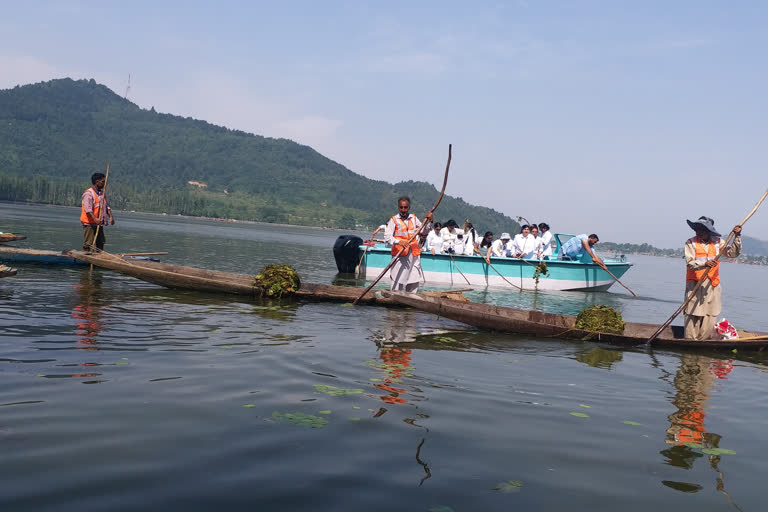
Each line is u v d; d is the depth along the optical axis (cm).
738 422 368
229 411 313
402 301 712
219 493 215
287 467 244
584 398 405
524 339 661
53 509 194
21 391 322
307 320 664
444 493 229
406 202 863
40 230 2516
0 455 235
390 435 293
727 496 246
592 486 247
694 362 589
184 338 507
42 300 661
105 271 1044
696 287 656
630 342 666
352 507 211
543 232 1545
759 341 656
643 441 315
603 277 1564
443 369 463
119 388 342
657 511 226
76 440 257
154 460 241
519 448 289
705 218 668
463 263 1494
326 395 358
